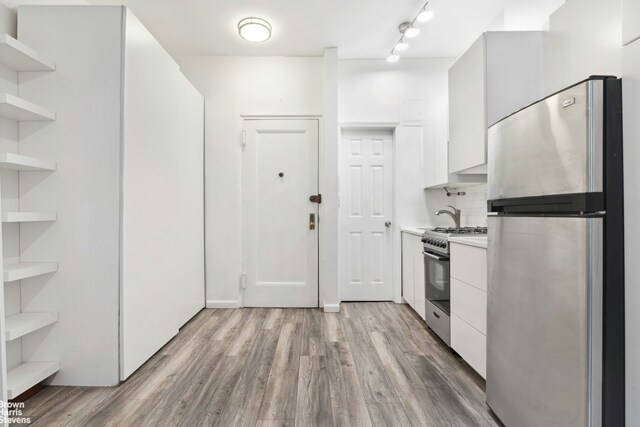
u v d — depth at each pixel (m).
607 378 1.00
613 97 1.00
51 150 1.83
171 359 2.16
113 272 1.84
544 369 1.17
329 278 3.21
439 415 1.57
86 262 1.83
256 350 2.30
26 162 1.62
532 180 1.25
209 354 2.24
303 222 3.40
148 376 1.94
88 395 1.74
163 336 2.35
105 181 1.84
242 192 3.39
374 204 3.59
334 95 3.21
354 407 1.63
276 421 1.52
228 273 3.34
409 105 3.48
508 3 2.40
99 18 1.84
